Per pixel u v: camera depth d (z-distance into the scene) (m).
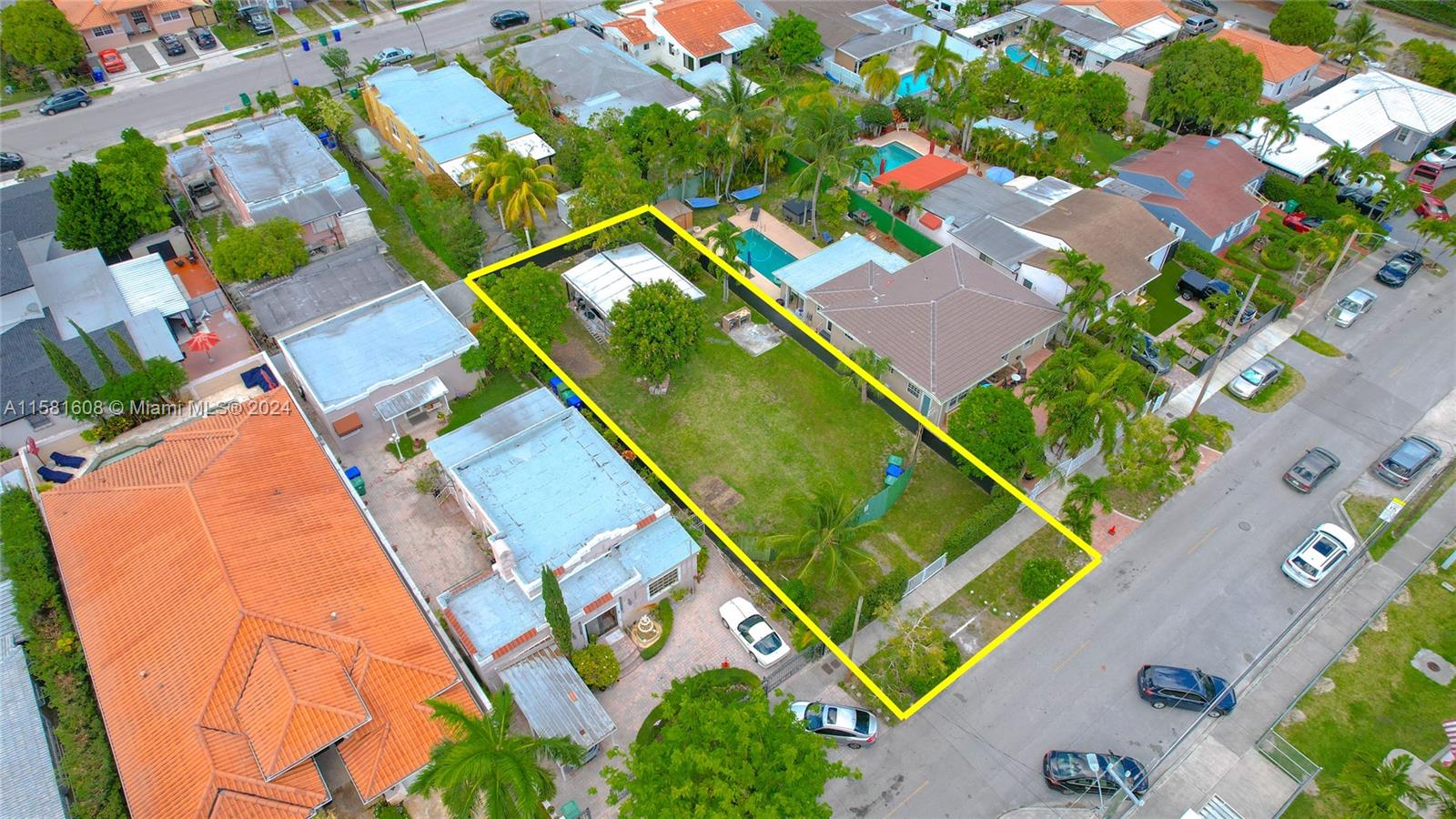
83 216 68.06
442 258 73.19
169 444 51.72
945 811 41.09
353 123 89.06
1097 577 51.00
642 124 79.19
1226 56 86.25
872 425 61.00
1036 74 93.31
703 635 47.81
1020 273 69.69
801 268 69.88
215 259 66.44
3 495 50.75
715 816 31.61
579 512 49.59
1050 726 44.22
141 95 95.62
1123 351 60.81
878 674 46.28
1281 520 54.12
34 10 92.06
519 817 32.06
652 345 58.03
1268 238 76.56
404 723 39.81
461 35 108.12
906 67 99.75
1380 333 67.62
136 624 42.56
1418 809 40.84
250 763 37.19
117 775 39.03
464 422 59.91
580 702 42.69
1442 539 53.12
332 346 60.53
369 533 47.94
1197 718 44.50
